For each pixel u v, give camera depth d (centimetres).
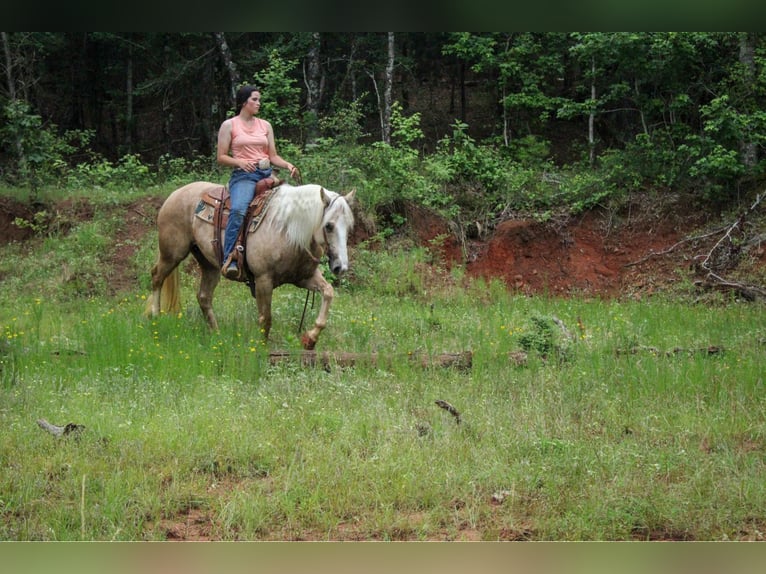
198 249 1152
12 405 824
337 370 951
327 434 765
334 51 2683
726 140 1812
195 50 2598
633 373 930
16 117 1942
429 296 1530
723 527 598
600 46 1852
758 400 860
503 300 1469
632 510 615
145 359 962
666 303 1530
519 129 2311
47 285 1461
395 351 1032
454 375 949
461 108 2692
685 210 1827
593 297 1688
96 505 612
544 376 930
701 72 1933
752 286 1545
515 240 1758
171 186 1784
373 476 666
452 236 1764
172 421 775
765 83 1827
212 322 1154
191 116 2817
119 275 1507
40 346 1012
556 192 1889
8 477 661
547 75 2345
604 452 713
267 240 1066
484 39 2164
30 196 1736
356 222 1658
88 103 2823
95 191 1762
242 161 1088
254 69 2580
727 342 1120
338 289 1502
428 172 1862
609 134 2373
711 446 751
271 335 1130
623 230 1816
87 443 728
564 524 596
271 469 700
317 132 2150
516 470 677
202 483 669
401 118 1847
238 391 878
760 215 1756
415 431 760
